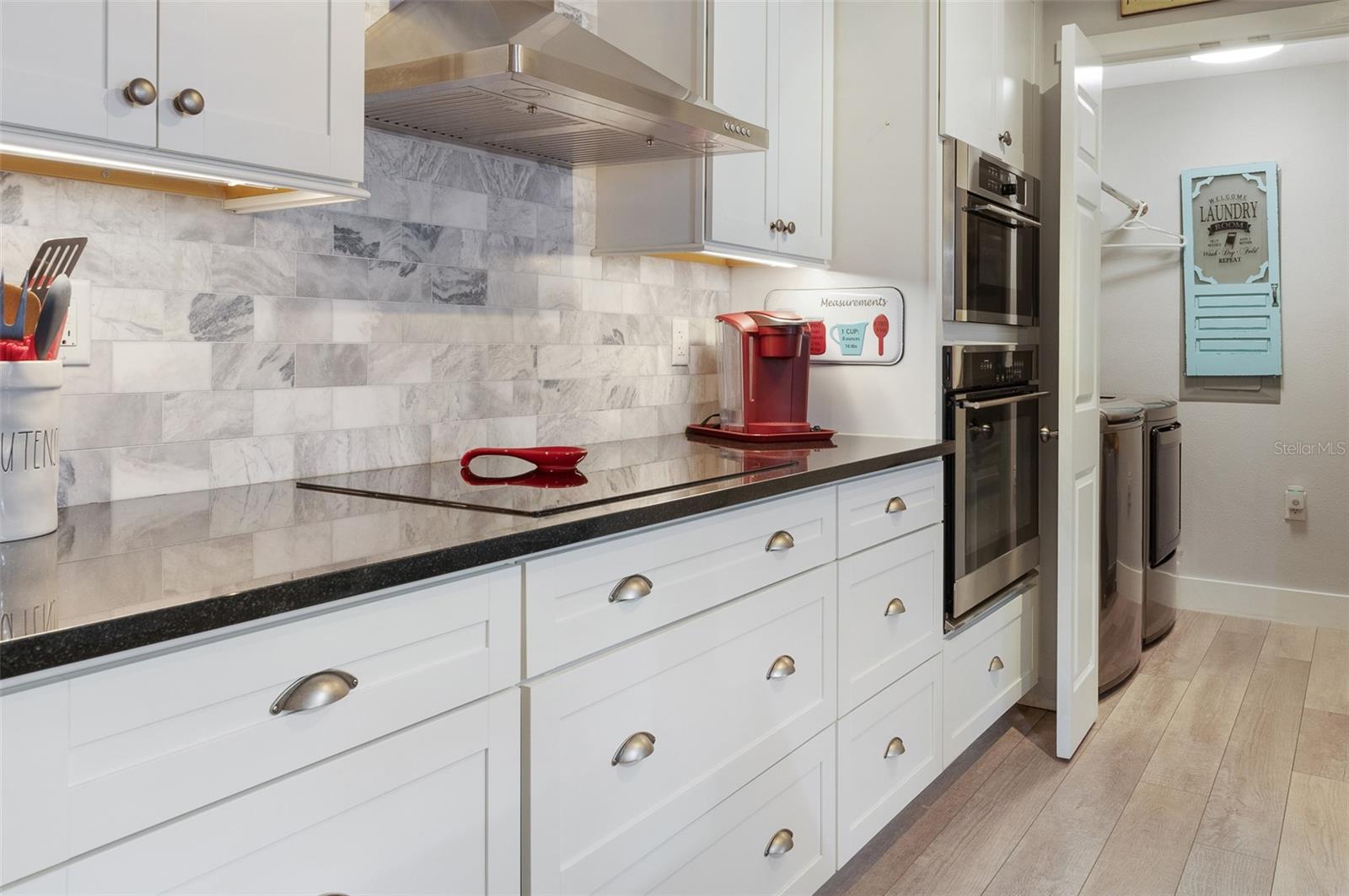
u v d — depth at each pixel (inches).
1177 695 128.5
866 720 83.0
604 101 63.3
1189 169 172.9
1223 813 94.1
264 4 48.5
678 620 59.6
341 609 39.2
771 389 92.6
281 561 39.9
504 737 47.2
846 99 101.2
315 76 51.2
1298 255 165.5
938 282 96.5
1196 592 176.7
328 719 38.9
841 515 77.8
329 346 66.8
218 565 39.0
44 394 45.1
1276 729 115.6
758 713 67.8
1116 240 180.5
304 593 36.9
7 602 33.1
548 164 84.2
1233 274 169.9
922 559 92.6
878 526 83.8
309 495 58.6
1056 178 121.1
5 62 39.0
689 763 60.7
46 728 30.3
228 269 60.5
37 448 44.9
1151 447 148.5
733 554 64.3
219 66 46.6
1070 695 104.7
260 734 36.4
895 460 83.0
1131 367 180.9
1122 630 130.9
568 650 50.9
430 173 73.7
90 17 41.7
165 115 44.5
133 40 43.1
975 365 104.2
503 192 80.0
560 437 86.6
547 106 64.7
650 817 57.2
